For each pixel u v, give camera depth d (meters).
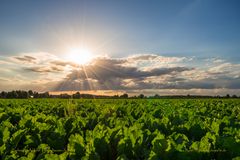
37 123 7.39
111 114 12.74
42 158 4.14
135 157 4.49
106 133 5.36
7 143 5.33
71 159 4.45
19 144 5.82
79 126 7.68
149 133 5.46
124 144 4.54
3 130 6.11
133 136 4.82
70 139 4.91
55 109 16.31
